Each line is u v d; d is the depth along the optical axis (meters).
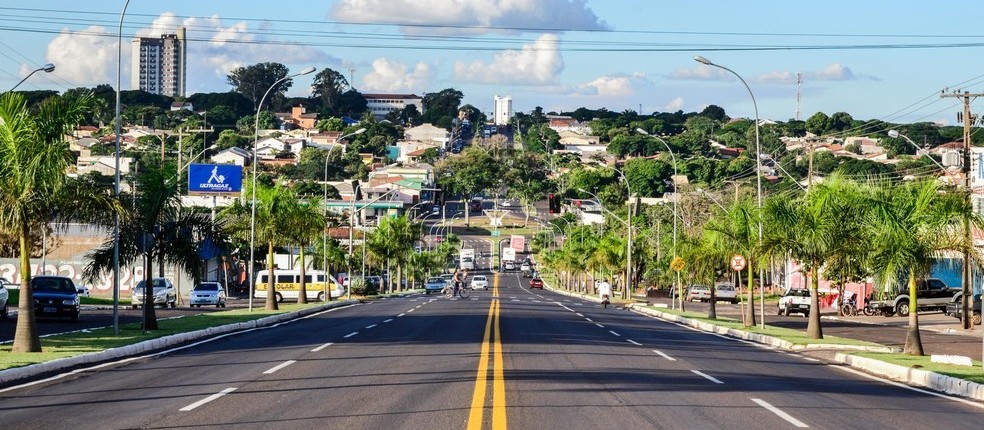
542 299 91.62
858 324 56.62
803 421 16.61
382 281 127.38
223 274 102.38
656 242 105.75
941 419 17.59
